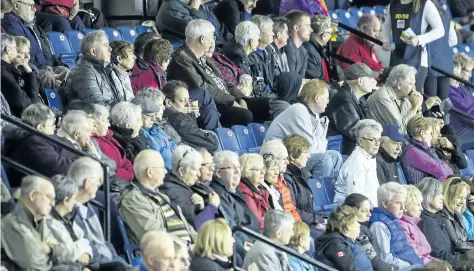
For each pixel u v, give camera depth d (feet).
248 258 64.03
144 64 78.02
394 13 94.02
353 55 95.91
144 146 69.21
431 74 96.89
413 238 74.02
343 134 82.79
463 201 78.02
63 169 63.10
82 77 72.79
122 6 94.12
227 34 92.22
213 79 81.61
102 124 67.36
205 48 80.89
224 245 59.93
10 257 56.54
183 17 88.43
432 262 67.72
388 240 72.59
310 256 68.44
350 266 68.08
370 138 77.41
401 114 85.15
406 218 74.64
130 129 68.74
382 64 96.73
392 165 79.56
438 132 83.25
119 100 73.31
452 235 77.20
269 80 86.89
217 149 75.92
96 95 72.54
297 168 74.43
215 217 65.87
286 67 88.12
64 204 58.85
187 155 65.67
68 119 64.80
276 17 89.25
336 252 68.13
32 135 63.31
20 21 77.36
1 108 67.31
